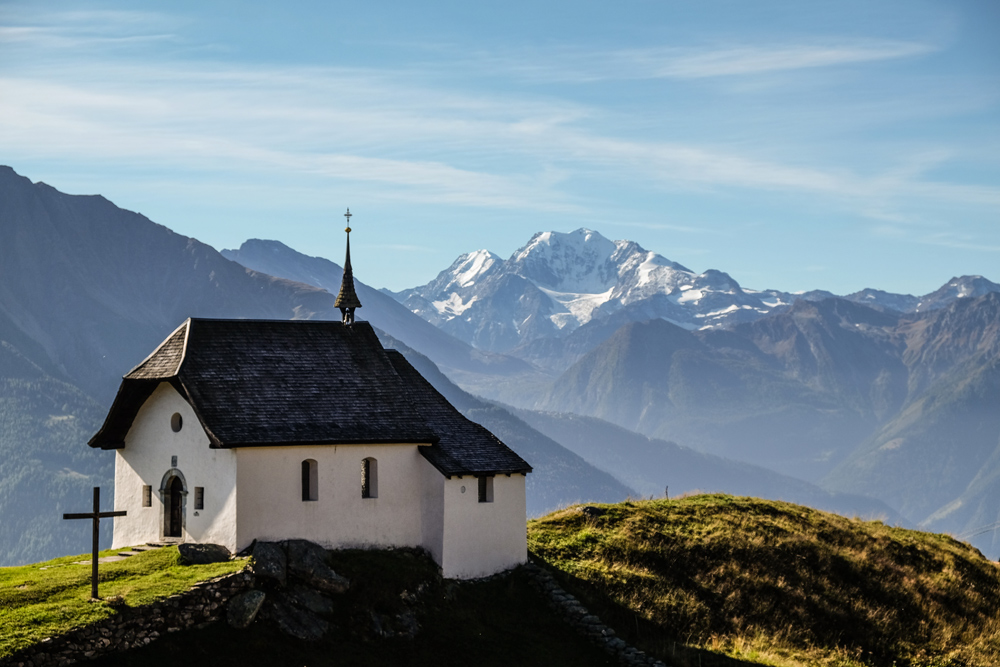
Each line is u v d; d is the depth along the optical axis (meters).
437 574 55.94
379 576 53.19
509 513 59.94
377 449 56.81
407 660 48.81
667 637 56.03
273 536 53.06
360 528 55.88
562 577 59.50
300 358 58.41
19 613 42.16
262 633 46.72
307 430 54.50
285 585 49.91
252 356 57.19
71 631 41.25
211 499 53.38
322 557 52.81
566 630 55.19
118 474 58.81
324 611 49.66
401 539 57.22
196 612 45.72
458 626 52.66
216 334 57.28
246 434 52.66
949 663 59.03
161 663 42.97
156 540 55.84
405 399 59.19
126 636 42.88
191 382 54.06
